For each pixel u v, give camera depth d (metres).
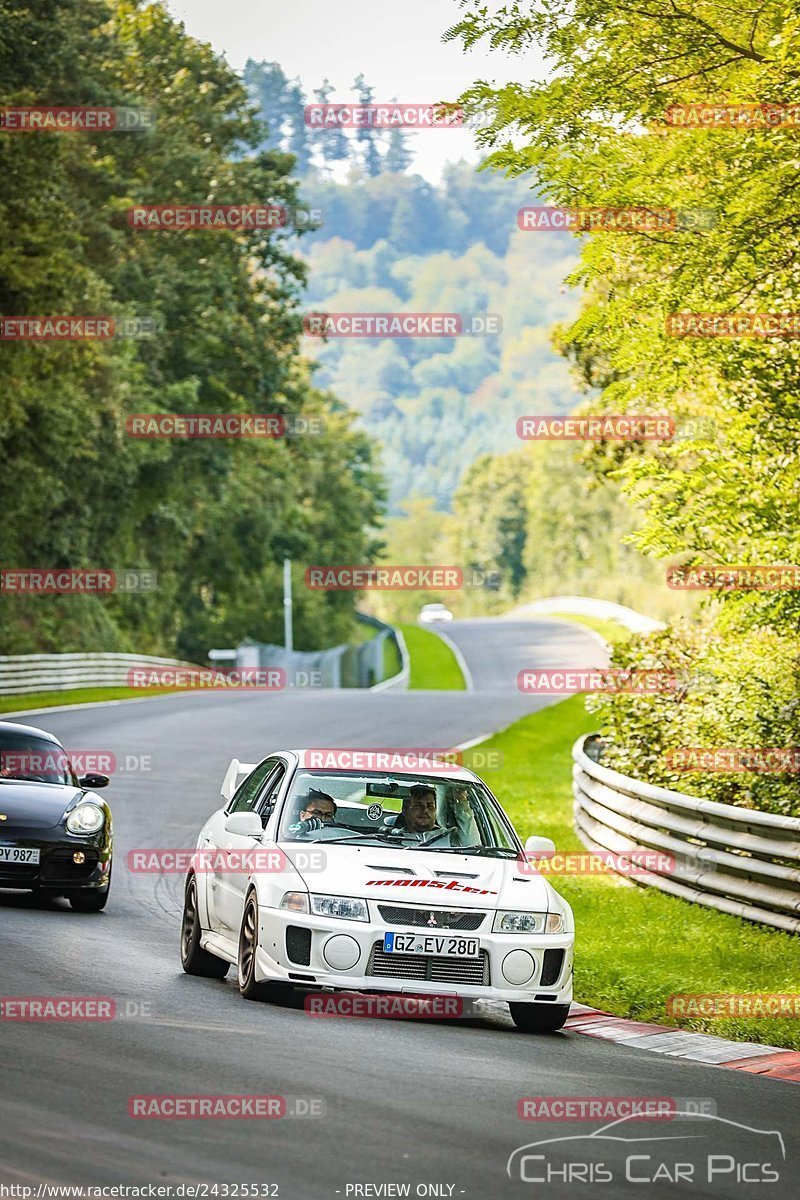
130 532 153.12
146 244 143.62
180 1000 22.11
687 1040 22.44
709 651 42.59
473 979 22.09
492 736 83.12
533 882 23.33
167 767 63.41
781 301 34.31
